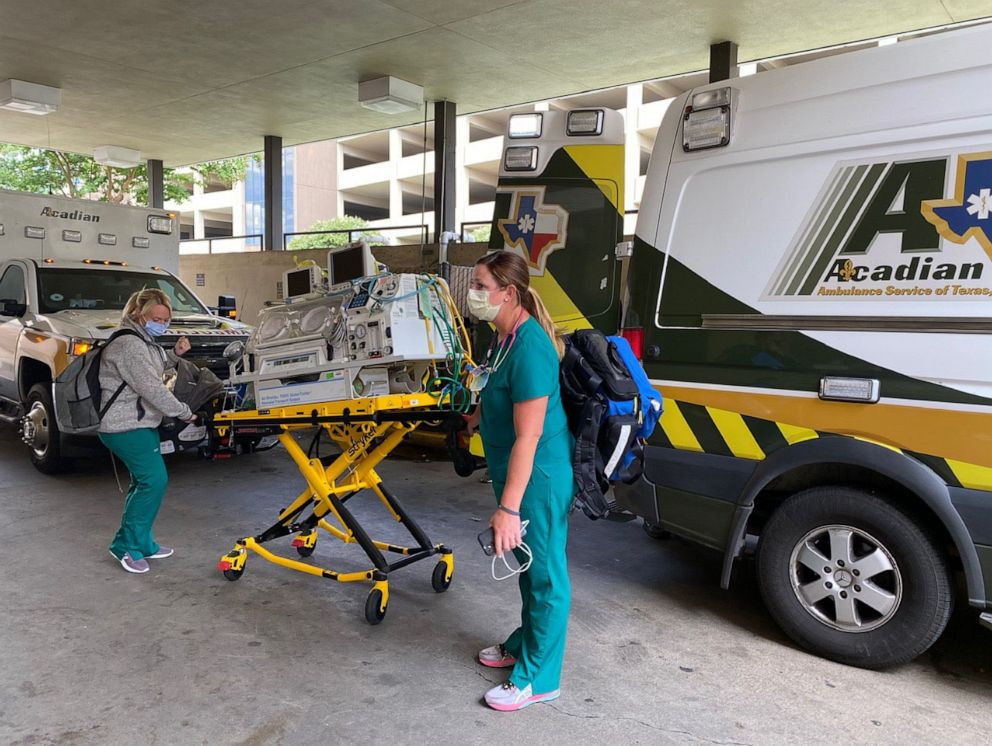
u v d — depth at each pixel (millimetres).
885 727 2801
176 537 4828
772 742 2707
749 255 3396
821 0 7094
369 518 5281
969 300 2857
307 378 3881
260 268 13469
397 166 46844
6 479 6199
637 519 5379
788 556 3340
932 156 2951
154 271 8078
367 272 3836
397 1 7359
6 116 11867
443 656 3312
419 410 3646
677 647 3422
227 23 8000
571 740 2701
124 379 4031
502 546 2639
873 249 3074
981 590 2855
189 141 13547
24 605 3760
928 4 7160
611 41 8312
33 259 7375
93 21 8023
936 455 2914
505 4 7367
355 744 2666
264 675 3123
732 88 3445
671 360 3631
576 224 5500
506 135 5719
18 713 2820
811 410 3215
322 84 10094
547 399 2691
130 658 3244
